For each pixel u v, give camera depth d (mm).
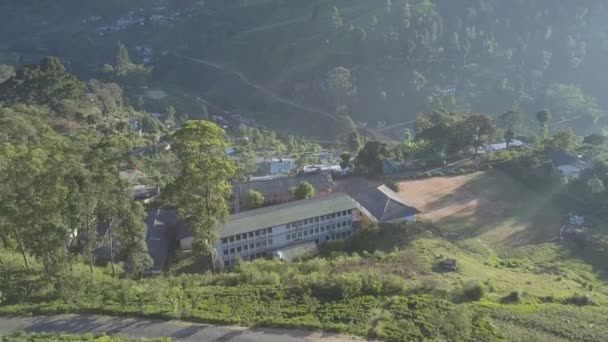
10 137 74250
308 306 48781
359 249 74750
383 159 112688
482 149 128750
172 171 107938
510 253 80250
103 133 130000
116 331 45062
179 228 80938
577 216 93188
